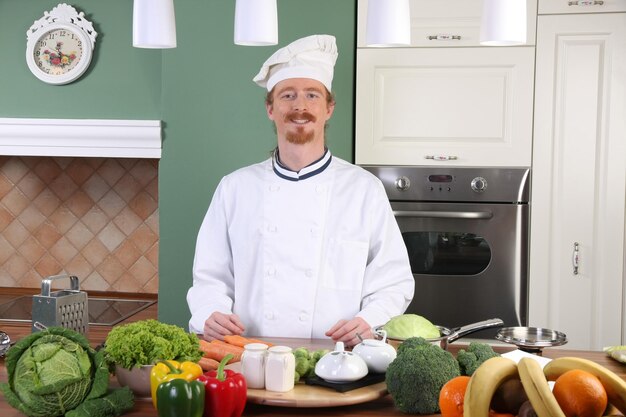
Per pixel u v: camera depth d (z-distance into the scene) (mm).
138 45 1897
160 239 3293
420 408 1571
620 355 1956
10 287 3887
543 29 3111
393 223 2533
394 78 3184
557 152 3143
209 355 1899
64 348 1613
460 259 3213
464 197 3188
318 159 2510
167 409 1460
